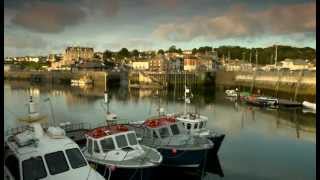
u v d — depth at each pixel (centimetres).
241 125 4784
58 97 8906
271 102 6962
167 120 2422
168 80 12131
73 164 1368
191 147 2178
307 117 5562
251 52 17775
